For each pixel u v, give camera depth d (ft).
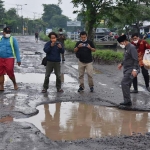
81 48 38.27
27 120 27.12
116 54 76.48
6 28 37.29
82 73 38.96
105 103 33.73
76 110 30.99
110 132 24.52
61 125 26.08
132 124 26.78
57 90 39.01
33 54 98.53
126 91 31.78
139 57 40.04
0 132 22.89
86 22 88.84
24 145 20.62
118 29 149.79
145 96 37.40
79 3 85.61
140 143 21.79
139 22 149.38
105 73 58.03
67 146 20.90
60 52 38.06
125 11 87.20
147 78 40.52
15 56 38.29
